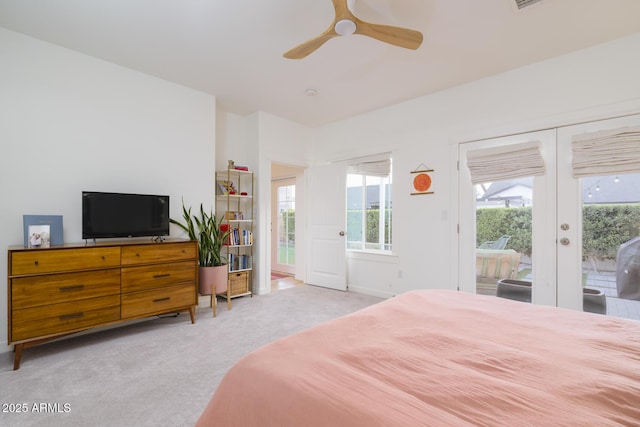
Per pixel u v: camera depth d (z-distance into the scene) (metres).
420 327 1.28
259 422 0.81
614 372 0.91
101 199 2.64
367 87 3.43
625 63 2.48
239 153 4.33
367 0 2.04
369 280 4.18
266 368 0.93
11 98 2.39
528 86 2.93
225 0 2.04
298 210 5.21
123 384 1.89
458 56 2.76
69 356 2.26
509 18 2.23
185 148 3.42
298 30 2.38
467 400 0.77
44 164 2.53
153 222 2.95
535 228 2.90
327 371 0.90
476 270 3.26
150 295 2.71
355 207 4.48
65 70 2.64
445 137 3.48
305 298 3.94
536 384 0.85
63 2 2.06
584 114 2.64
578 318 1.40
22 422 1.53
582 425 0.67
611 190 2.56
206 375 2.01
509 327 1.29
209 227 3.54
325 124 4.78
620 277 2.52
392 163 3.97
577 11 2.14
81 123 2.72
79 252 2.33
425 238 3.62
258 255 4.16
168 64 2.93
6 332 2.35
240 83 3.34
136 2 2.06
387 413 0.70
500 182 3.12
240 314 3.28
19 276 2.08
